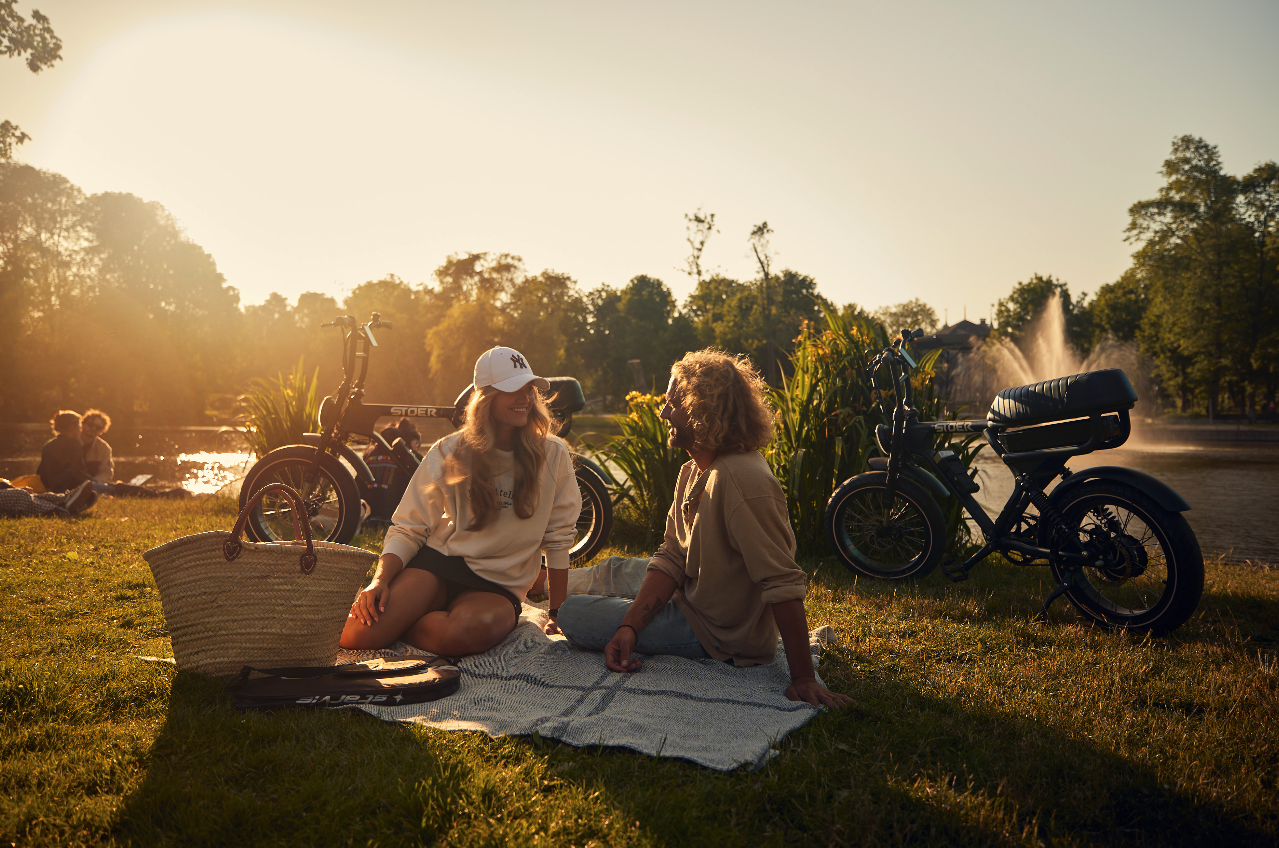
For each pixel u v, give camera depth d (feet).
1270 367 139.03
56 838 5.32
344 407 15.79
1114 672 9.40
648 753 6.70
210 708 7.40
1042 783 6.44
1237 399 169.89
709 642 8.79
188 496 28.91
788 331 147.95
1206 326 140.87
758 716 7.55
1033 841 5.62
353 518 15.38
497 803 5.89
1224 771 6.75
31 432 98.94
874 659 9.96
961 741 7.30
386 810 5.82
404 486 20.04
